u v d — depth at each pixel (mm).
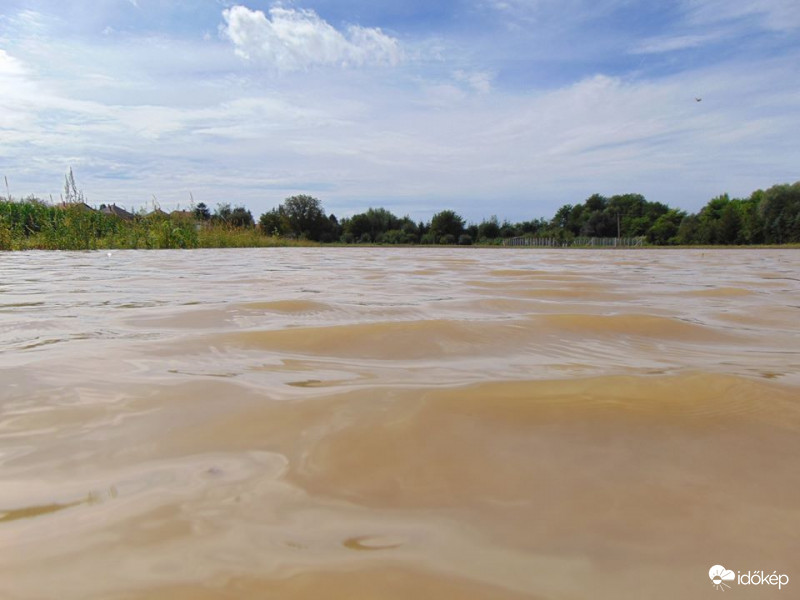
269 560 666
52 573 636
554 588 627
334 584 625
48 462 930
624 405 1237
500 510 794
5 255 9148
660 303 3143
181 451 979
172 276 4945
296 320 2352
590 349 1889
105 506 786
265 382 1403
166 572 640
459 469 921
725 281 4910
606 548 706
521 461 954
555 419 1150
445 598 607
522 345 1925
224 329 2125
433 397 1282
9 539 701
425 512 788
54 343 1831
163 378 1423
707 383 1395
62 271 5480
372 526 747
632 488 862
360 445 1009
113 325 2209
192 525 739
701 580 643
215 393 1301
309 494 830
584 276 5301
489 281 4559
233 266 6734
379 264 7676
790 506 809
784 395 1301
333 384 1395
